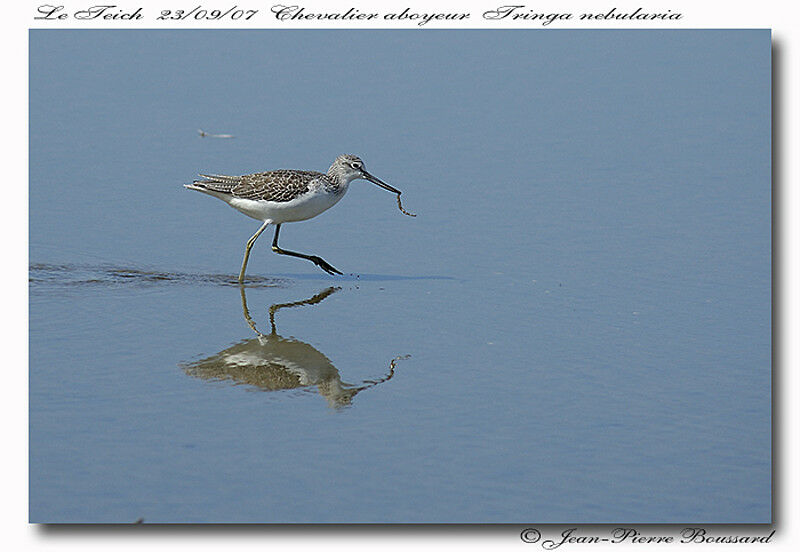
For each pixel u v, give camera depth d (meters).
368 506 10.34
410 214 18.30
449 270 17.70
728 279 16.94
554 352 14.22
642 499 10.57
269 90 25.28
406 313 15.78
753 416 12.28
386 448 11.47
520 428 11.96
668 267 17.48
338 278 17.48
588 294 16.44
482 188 21.03
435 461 11.20
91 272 17.03
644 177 21.48
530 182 21.27
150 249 18.23
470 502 10.45
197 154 21.80
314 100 24.83
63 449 11.30
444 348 14.41
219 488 10.63
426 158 22.19
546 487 10.70
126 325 14.95
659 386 13.13
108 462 11.06
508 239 18.89
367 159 21.95
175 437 11.65
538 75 26.81
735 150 22.73
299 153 21.98
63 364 13.48
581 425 12.04
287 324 15.32
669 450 11.48
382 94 25.31
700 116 24.55
